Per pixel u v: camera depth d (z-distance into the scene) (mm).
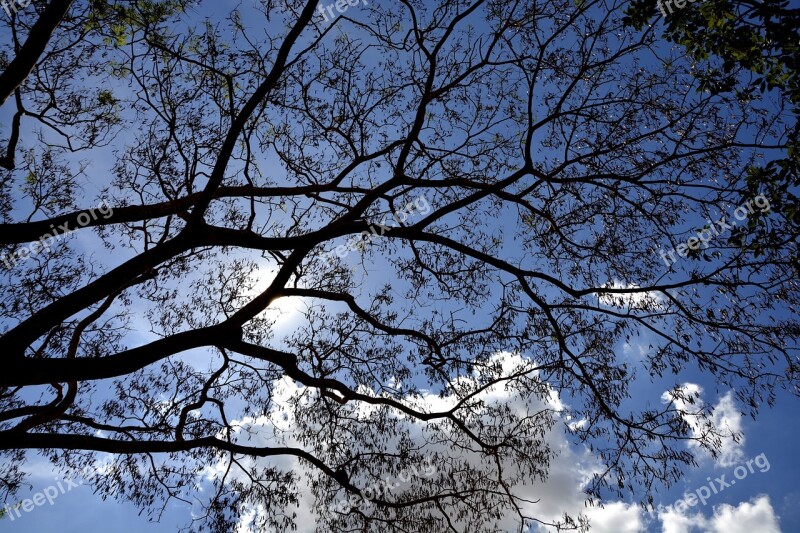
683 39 7770
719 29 7379
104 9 8422
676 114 9078
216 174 6605
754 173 7570
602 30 8719
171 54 8719
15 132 8281
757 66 7301
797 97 7199
